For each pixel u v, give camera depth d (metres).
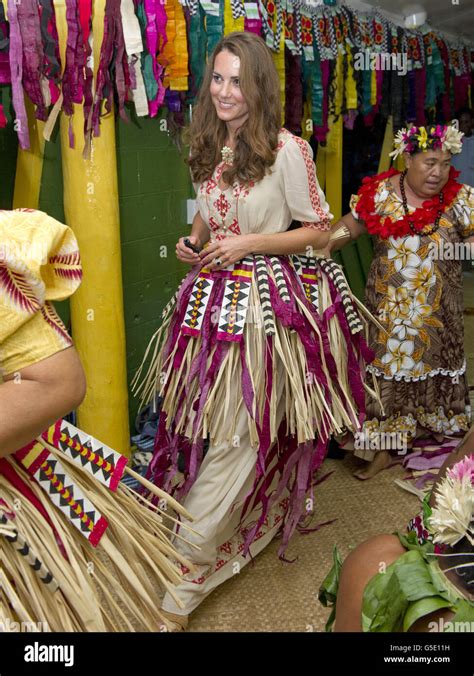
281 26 2.65
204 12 2.37
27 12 2.03
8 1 2.01
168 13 2.29
